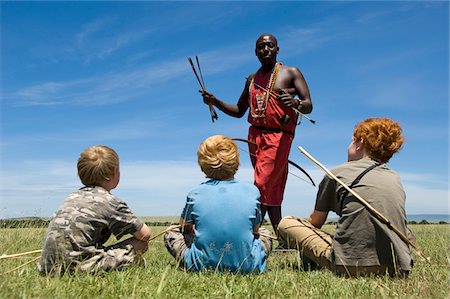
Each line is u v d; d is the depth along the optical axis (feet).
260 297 9.98
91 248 12.17
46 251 12.04
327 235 13.98
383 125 13.21
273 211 20.68
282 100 19.86
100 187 12.89
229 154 13.15
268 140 20.63
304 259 14.40
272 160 20.48
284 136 20.63
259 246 13.11
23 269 12.42
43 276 11.96
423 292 10.77
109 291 9.99
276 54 21.48
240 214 12.67
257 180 20.66
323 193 13.61
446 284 11.43
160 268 13.23
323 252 13.46
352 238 12.63
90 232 12.19
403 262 12.19
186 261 13.00
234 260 12.55
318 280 11.57
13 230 22.09
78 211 12.20
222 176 13.25
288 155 20.77
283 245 18.33
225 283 10.74
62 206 12.45
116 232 12.75
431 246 18.69
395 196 12.73
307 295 10.34
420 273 12.96
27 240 20.07
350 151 13.92
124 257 12.59
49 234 12.11
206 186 13.08
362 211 12.60
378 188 12.72
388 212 12.60
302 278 11.99
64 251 11.91
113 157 13.04
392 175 13.10
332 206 13.71
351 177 13.03
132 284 10.64
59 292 9.74
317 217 14.01
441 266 14.08
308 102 20.57
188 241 13.98
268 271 13.47
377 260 12.36
